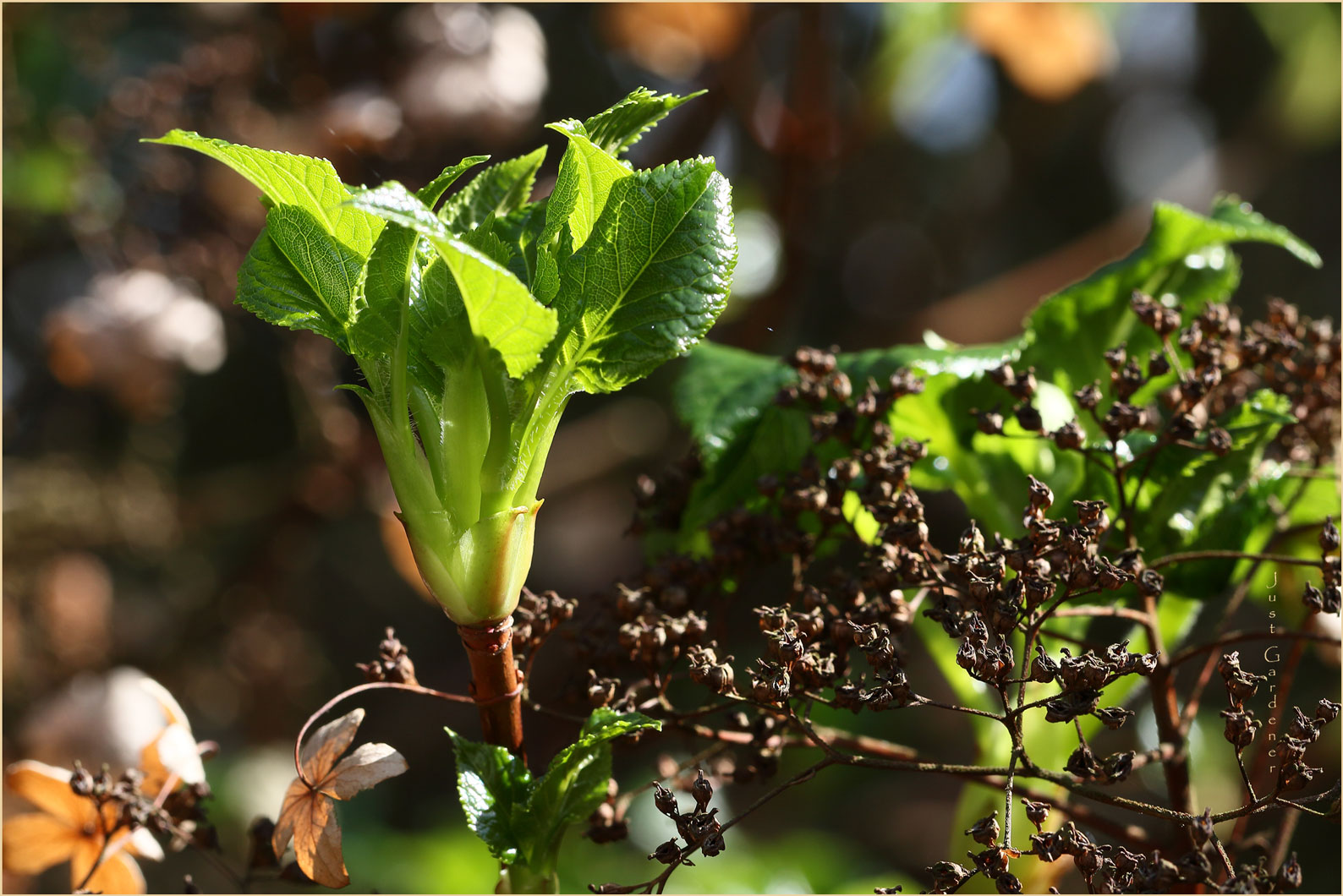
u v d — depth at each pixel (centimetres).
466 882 107
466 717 161
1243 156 160
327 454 124
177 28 118
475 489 50
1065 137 172
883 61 112
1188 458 56
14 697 113
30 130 109
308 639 144
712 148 119
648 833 111
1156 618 56
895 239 165
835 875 99
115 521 126
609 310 50
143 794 56
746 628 120
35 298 133
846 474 55
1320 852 116
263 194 51
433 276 50
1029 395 55
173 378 110
